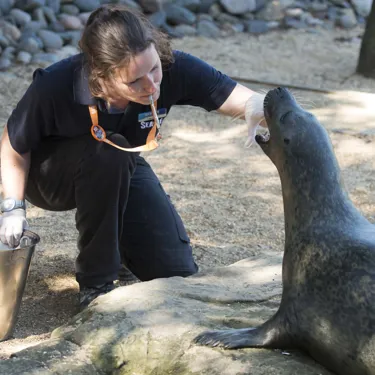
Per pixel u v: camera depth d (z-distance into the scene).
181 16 16.08
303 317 4.04
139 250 5.97
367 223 4.10
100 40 4.63
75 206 5.88
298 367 4.07
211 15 16.67
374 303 3.77
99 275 5.75
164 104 5.41
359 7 18.12
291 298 4.11
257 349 4.29
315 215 4.06
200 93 5.43
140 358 4.47
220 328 4.61
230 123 11.32
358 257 3.88
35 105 5.20
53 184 5.67
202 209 8.30
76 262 5.85
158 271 5.97
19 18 14.27
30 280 6.44
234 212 8.27
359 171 9.55
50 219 7.88
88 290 5.80
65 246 7.18
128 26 4.63
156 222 5.95
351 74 13.96
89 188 5.47
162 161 9.81
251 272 5.54
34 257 6.90
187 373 4.25
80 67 5.13
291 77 13.59
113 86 4.80
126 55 4.57
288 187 4.17
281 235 7.73
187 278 5.41
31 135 5.35
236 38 15.96
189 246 6.15
